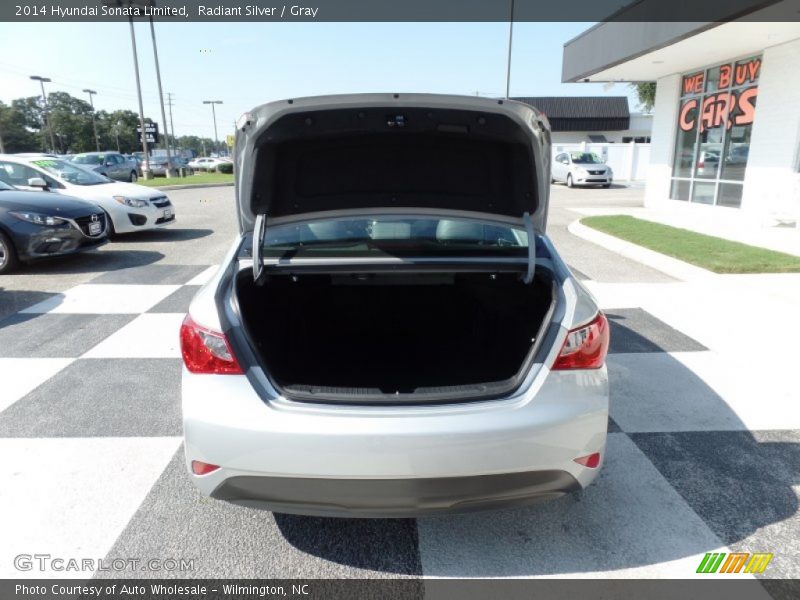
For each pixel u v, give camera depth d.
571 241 9.23
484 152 2.66
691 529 2.31
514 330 2.81
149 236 9.89
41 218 6.79
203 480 1.96
